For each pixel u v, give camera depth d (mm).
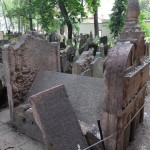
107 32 24672
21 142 3320
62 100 2574
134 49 2529
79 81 3551
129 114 2734
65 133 2387
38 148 3141
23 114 3475
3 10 26828
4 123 3988
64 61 7664
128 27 3045
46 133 2219
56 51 4555
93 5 15367
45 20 14641
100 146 2494
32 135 3426
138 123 3475
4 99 4867
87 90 3359
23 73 3891
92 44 10367
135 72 2455
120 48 2299
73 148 2361
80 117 3189
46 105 2361
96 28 16984
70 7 14055
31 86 4121
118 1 15227
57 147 2242
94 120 3016
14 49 3623
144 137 3213
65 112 2525
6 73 3697
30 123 3398
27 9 14625
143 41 3014
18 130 3707
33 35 4145
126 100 2422
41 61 4238
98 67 6008
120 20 15305
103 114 2473
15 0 25422
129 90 2498
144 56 3297
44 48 4250
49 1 13680
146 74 3410
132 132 3064
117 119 2350
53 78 3934
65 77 3799
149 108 4402
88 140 2582
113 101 2316
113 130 2406
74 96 3449
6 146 3209
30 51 3945
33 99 2270
